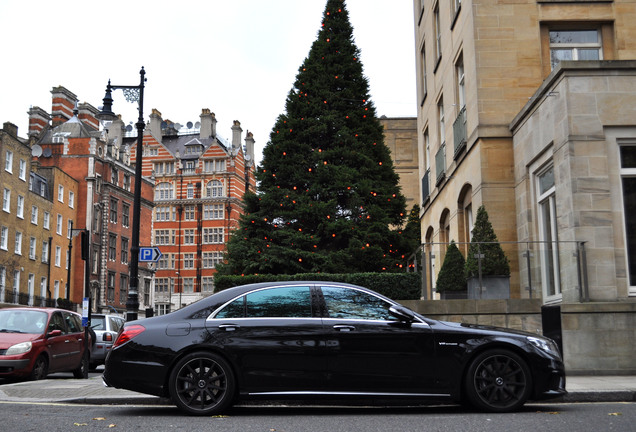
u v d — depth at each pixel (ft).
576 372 37.50
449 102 64.69
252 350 23.79
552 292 40.78
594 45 54.19
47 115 215.10
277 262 69.67
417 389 23.84
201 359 23.76
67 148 200.44
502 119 52.70
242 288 25.22
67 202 190.29
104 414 24.02
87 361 46.39
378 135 82.79
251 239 72.69
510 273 42.34
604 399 27.94
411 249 75.97
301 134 78.28
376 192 76.38
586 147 40.60
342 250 71.00
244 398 23.67
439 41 73.77
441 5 68.74
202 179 293.84
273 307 24.62
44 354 43.65
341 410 25.70
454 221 62.75
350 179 75.20
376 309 24.70
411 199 144.56
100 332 62.90
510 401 23.90
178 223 292.40
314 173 76.64
